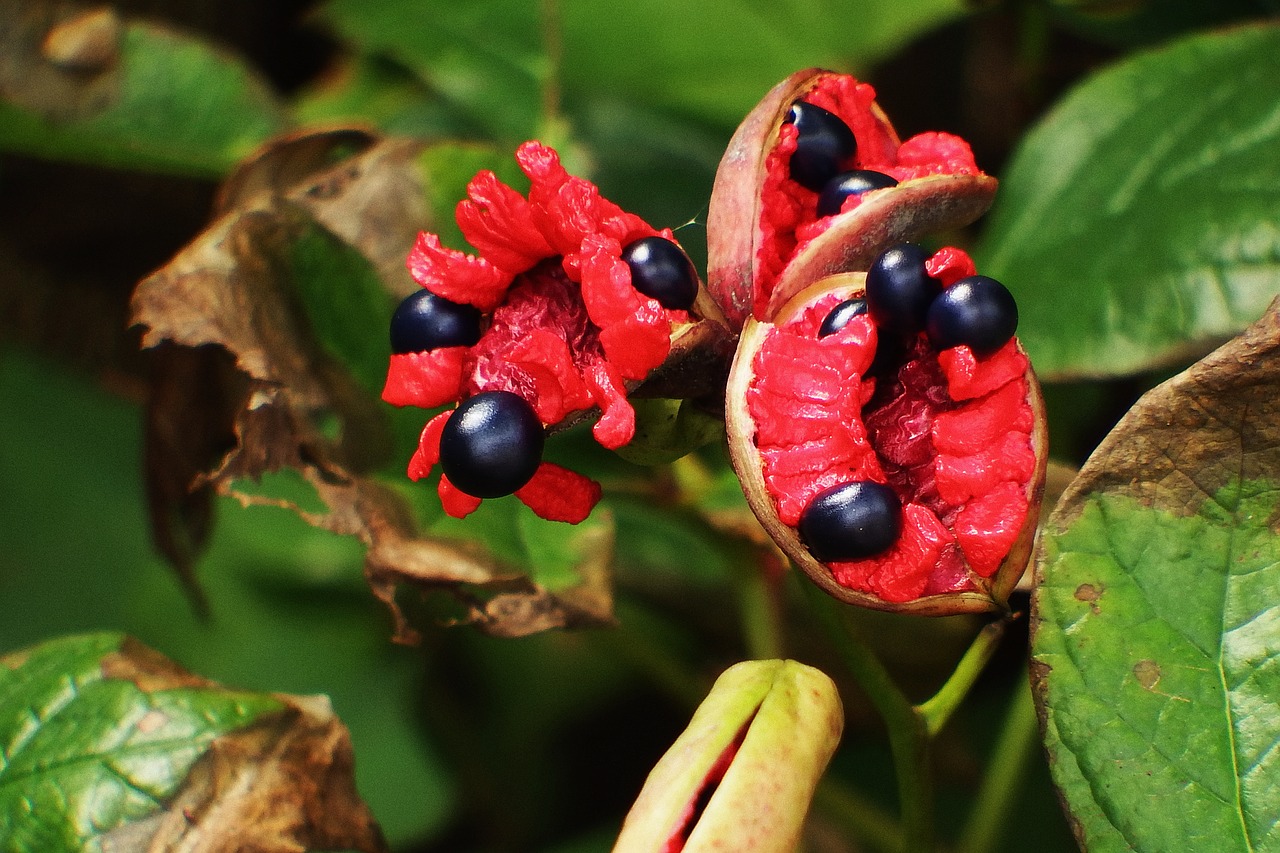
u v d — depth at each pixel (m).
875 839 0.32
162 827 0.27
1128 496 0.25
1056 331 0.30
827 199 0.26
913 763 0.27
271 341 0.28
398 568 0.28
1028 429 0.25
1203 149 0.30
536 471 0.26
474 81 0.36
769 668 0.25
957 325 0.25
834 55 0.36
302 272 0.29
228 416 0.31
